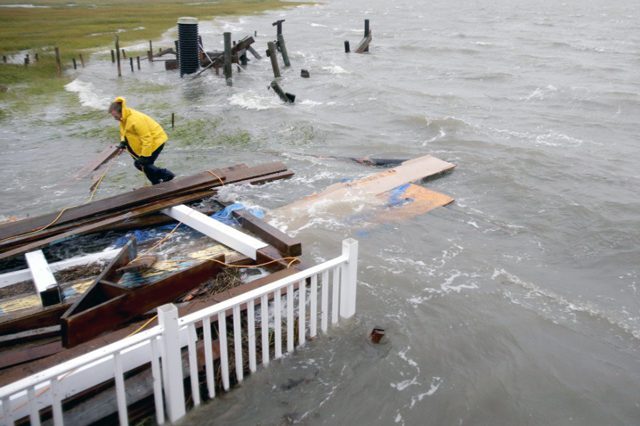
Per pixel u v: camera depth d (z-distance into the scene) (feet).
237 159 40.24
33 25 157.69
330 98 63.52
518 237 27.35
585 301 21.45
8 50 102.27
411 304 20.45
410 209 29.86
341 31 151.84
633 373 17.22
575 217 29.78
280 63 92.63
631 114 55.26
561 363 17.53
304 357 16.83
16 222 24.04
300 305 16.79
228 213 26.17
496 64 89.10
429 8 256.93
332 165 38.27
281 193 31.96
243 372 15.87
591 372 17.17
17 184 35.24
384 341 17.92
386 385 16.05
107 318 16.10
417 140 46.01
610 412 15.52
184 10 242.17
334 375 16.26
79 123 51.93
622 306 21.21
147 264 20.68
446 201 31.17
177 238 24.22
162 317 12.62
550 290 22.16
